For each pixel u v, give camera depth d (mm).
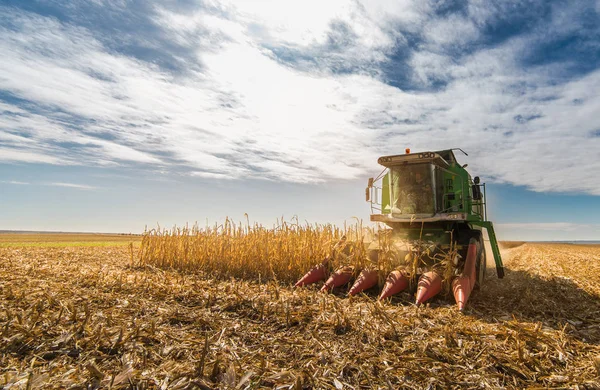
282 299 6410
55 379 3125
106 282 7746
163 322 5004
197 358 3725
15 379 3119
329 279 7812
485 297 7434
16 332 4238
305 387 3180
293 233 9938
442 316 5574
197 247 11617
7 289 6672
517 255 22359
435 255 7352
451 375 3439
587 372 3584
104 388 3000
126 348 3906
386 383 3254
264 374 3373
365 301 6699
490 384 3283
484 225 10469
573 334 4793
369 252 8258
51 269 9828
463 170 10406
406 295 7008
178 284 7777
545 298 7359
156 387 3051
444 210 9055
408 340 4406
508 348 4137
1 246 21656
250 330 4773
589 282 9742
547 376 3490
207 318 5172
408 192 9234
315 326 4895
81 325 4398
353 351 4008
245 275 9898
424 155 8906
